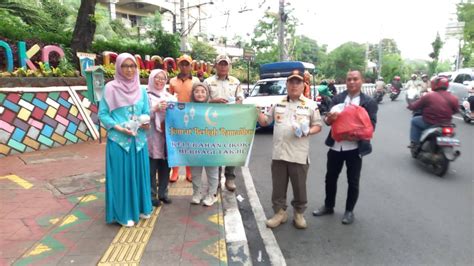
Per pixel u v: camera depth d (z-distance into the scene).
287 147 3.93
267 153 8.02
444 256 3.48
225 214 4.31
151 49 14.03
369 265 3.34
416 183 5.76
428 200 4.98
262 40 29.33
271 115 4.18
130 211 3.89
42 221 3.97
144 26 28.50
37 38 8.81
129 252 3.31
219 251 3.36
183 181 5.48
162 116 4.31
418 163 7.02
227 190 5.23
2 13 10.40
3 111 6.61
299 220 4.14
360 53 40.59
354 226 4.18
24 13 12.61
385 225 4.20
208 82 4.98
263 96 11.02
